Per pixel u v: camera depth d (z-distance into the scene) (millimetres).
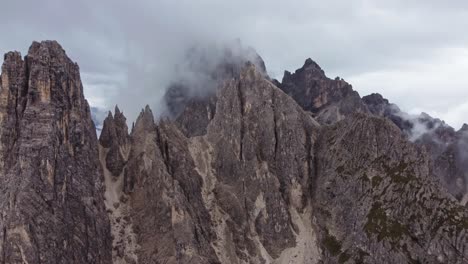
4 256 197250
